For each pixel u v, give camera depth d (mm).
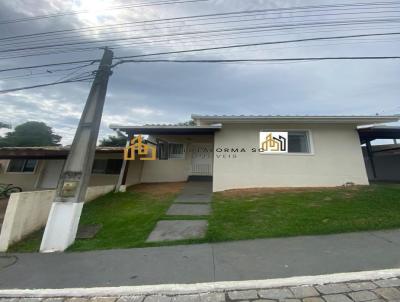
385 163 12984
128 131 9586
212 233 4402
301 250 3576
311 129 8852
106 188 9156
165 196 8273
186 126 8805
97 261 3559
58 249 4109
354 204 5723
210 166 12664
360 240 3844
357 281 2654
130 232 4824
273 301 2357
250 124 9062
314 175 8508
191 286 2684
